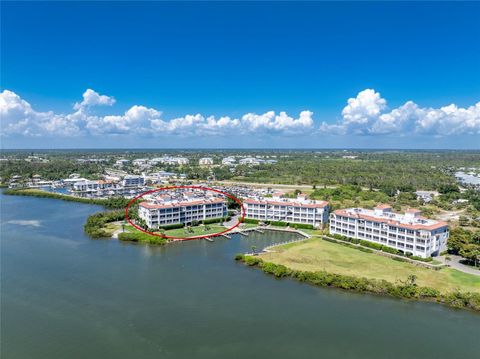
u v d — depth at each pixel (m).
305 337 119.50
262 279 165.50
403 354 111.19
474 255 175.25
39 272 171.88
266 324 127.06
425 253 186.50
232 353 111.50
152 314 133.62
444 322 128.50
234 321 128.88
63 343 115.69
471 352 112.19
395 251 196.12
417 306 139.50
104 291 152.12
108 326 125.50
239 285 158.62
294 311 135.88
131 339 118.25
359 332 122.31
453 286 152.75
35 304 140.38
